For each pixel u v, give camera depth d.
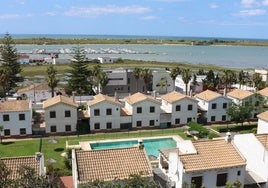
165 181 38.53
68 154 52.91
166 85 109.19
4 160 34.53
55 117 69.56
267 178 39.72
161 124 76.50
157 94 100.56
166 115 76.44
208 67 196.12
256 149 40.91
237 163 37.44
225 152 38.94
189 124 71.50
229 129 73.00
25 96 92.81
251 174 41.12
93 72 107.31
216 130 73.00
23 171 25.59
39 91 93.38
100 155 35.69
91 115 71.44
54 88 97.31
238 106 74.19
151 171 34.75
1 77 96.38
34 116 76.81
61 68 168.12
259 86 105.69
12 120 67.00
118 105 72.69
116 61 198.12
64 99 72.38
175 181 37.72
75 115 70.75
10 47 120.31
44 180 25.06
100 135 69.62
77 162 34.41
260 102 80.81
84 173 33.31
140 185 26.05
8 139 66.56
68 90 106.38
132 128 74.75
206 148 39.19
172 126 77.38
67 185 38.66
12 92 107.31
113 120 73.06
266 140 42.00
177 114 77.19
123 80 105.31
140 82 106.81
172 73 106.75
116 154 36.16
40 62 188.75
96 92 106.50
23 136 68.25
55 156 56.06
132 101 75.25
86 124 71.94
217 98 78.94
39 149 59.91
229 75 104.81
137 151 36.97
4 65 118.44
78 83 105.75
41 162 34.78
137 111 74.31
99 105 71.44
